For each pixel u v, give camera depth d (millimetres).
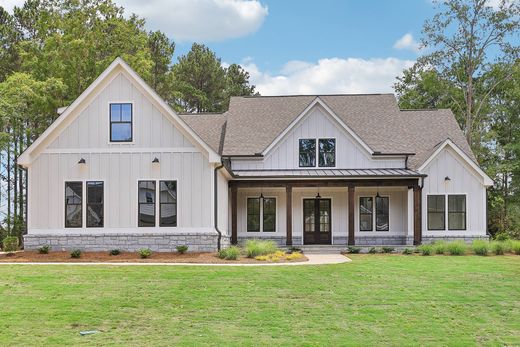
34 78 34812
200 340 9578
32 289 13586
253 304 12195
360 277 15531
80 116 21672
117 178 21516
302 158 26594
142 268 16922
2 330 10109
